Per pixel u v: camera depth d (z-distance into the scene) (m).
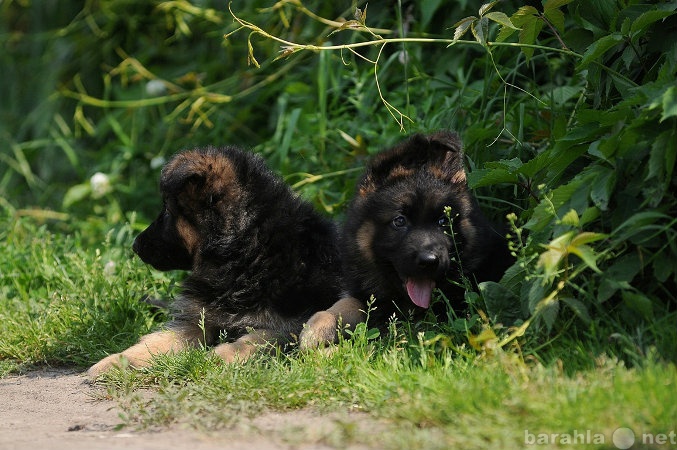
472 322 7.47
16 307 10.50
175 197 9.36
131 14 17.45
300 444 5.64
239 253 9.20
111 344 9.40
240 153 9.66
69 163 17.45
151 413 6.64
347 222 9.09
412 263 8.23
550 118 9.86
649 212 6.70
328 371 7.09
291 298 9.12
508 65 10.93
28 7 19.02
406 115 10.49
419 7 13.24
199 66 16.30
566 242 6.68
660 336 6.62
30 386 8.51
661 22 7.77
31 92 18.50
